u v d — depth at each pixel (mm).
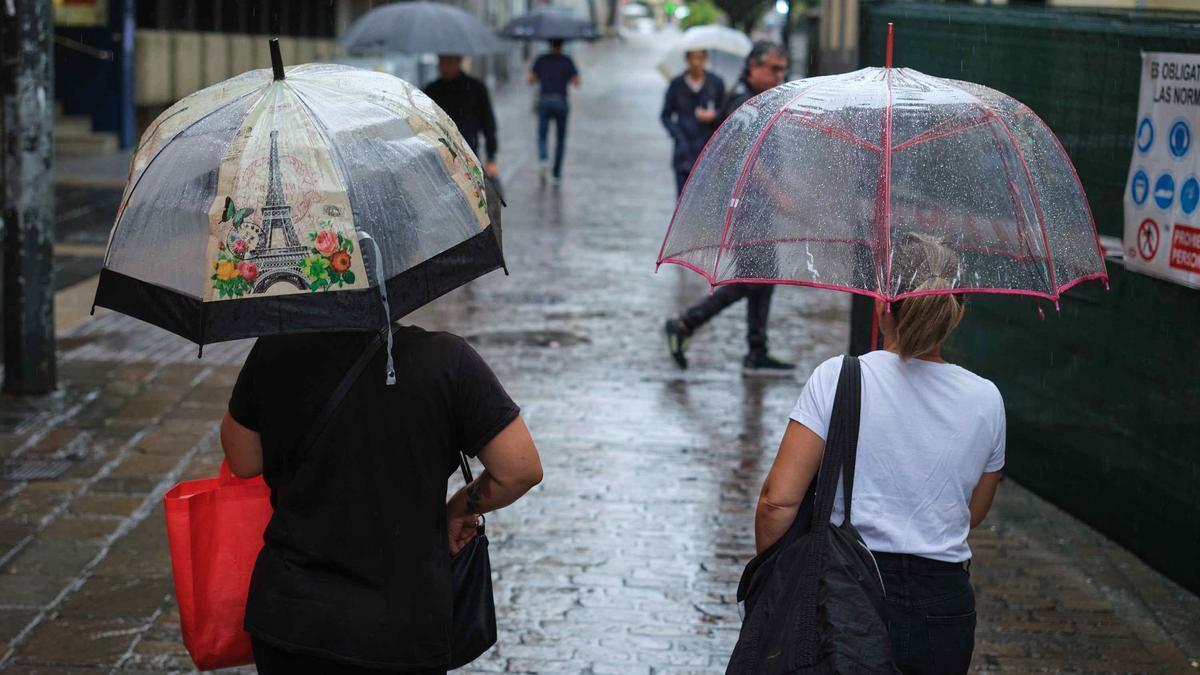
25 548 5547
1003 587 5383
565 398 8078
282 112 2584
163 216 2518
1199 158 5156
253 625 2711
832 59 27953
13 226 7664
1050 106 6352
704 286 11906
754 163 3021
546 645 4762
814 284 2844
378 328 2502
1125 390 5762
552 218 15758
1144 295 5598
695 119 12914
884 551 2840
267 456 2768
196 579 2873
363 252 2496
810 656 2656
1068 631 4973
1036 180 2982
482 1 39438
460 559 2928
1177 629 5020
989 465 2941
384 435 2693
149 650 4656
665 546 5738
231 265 2473
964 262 2848
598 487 6465
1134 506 5719
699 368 8930
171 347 9141
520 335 9789
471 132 13250
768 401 8117
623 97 36094
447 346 2770
